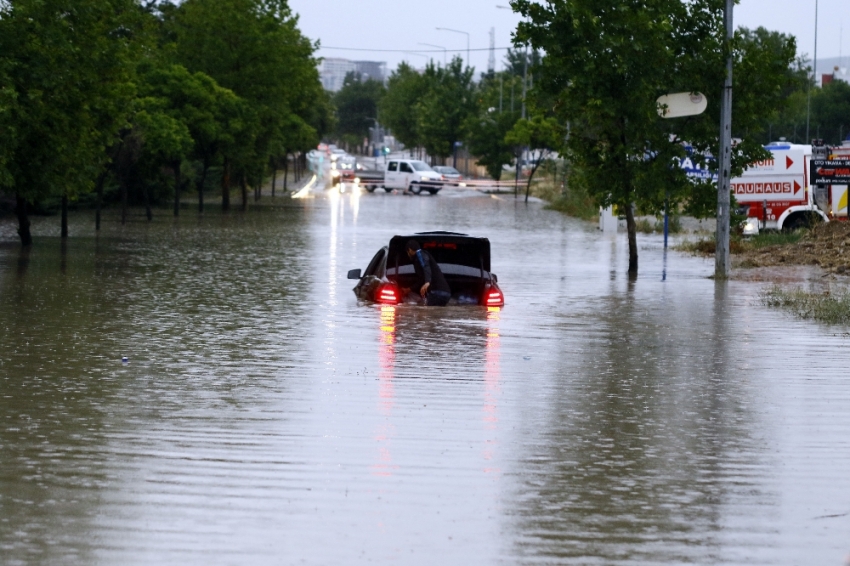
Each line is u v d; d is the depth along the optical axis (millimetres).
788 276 48750
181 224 82812
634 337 30422
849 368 25656
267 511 14289
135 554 12633
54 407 20422
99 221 75688
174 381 23141
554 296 40625
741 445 18266
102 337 29078
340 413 20156
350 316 33938
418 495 15109
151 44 90000
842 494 15445
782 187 72062
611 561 12672
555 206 117500
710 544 13297
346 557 12664
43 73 52750
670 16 48875
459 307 36625
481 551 12938
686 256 60750
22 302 36094
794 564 12672
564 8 47969
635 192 48969
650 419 20156
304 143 147500
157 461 16672
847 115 151000
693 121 49281
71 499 14695
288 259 54375
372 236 71625
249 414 20000
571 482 15898
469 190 173875
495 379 23828
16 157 55219
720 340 29938
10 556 12516
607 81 47875
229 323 32125
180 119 91875
